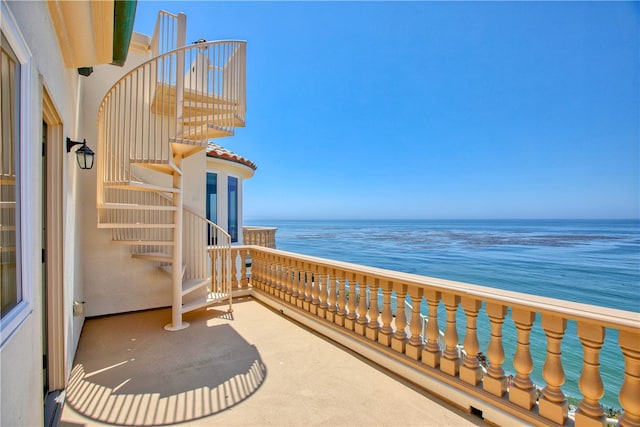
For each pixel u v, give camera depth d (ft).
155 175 14.70
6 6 3.12
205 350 10.28
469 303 7.24
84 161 9.67
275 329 12.19
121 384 8.14
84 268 13.33
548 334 5.96
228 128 12.46
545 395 5.97
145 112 13.99
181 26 12.71
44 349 7.45
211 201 20.93
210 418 6.70
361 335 10.09
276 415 6.82
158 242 12.44
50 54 5.70
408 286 8.65
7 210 3.82
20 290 4.00
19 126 3.90
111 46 8.06
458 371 7.45
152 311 14.60
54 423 6.31
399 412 6.96
